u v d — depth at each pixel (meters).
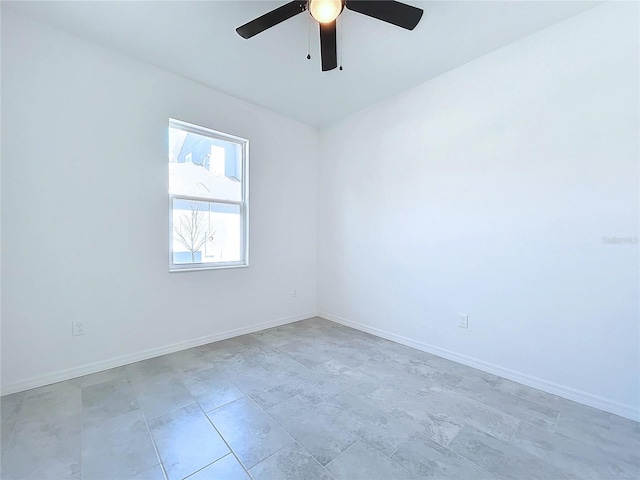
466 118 2.53
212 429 1.67
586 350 1.96
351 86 2.91
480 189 2.46
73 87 2.20
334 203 3.80
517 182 2.25
